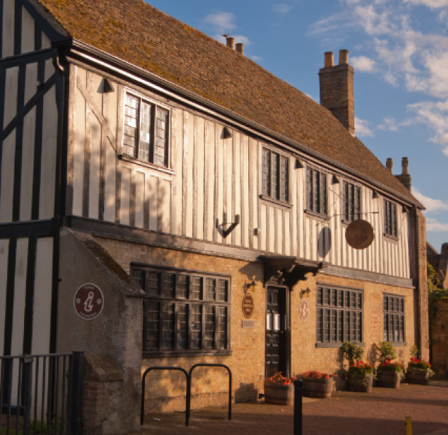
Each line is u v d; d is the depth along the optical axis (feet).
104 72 32.45
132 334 27.50
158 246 35.06
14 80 32.27
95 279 28.19
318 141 55.72
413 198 72.64
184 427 30.12
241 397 41.42
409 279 70.54
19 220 30.96
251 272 43.42
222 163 41.19
